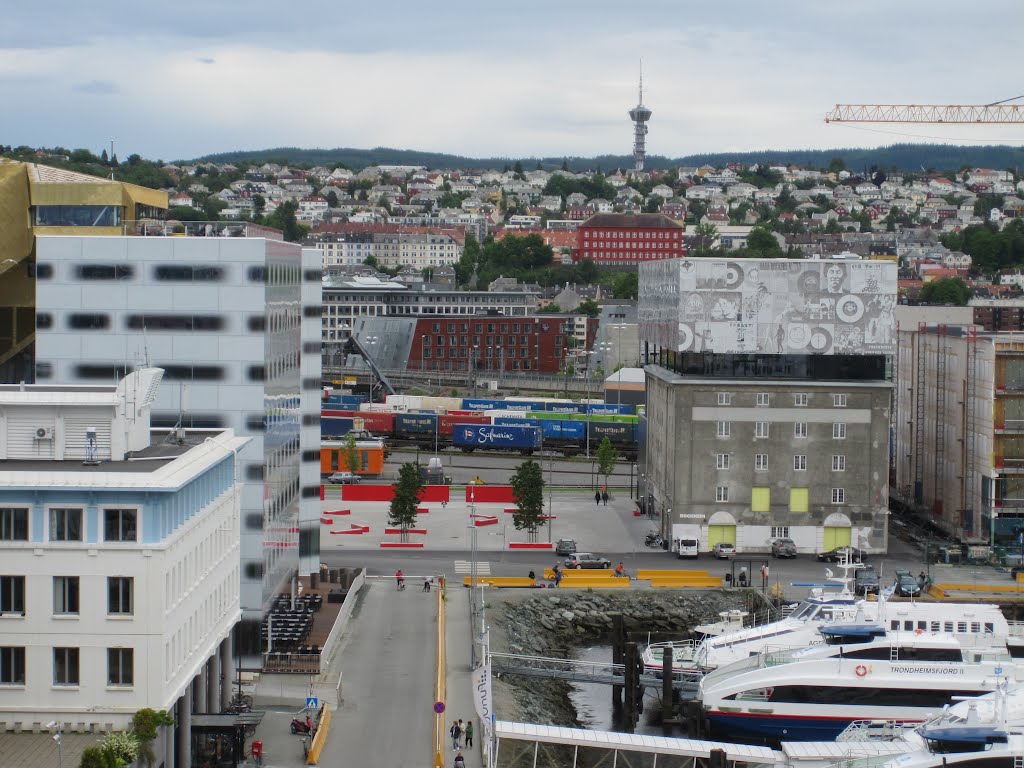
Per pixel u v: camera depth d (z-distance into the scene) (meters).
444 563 187.75
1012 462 190.75
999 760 104.69
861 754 108.38
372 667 140.75
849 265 190.50
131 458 107.94
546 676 141.75
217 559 116.75
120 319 143.38
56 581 98.12
